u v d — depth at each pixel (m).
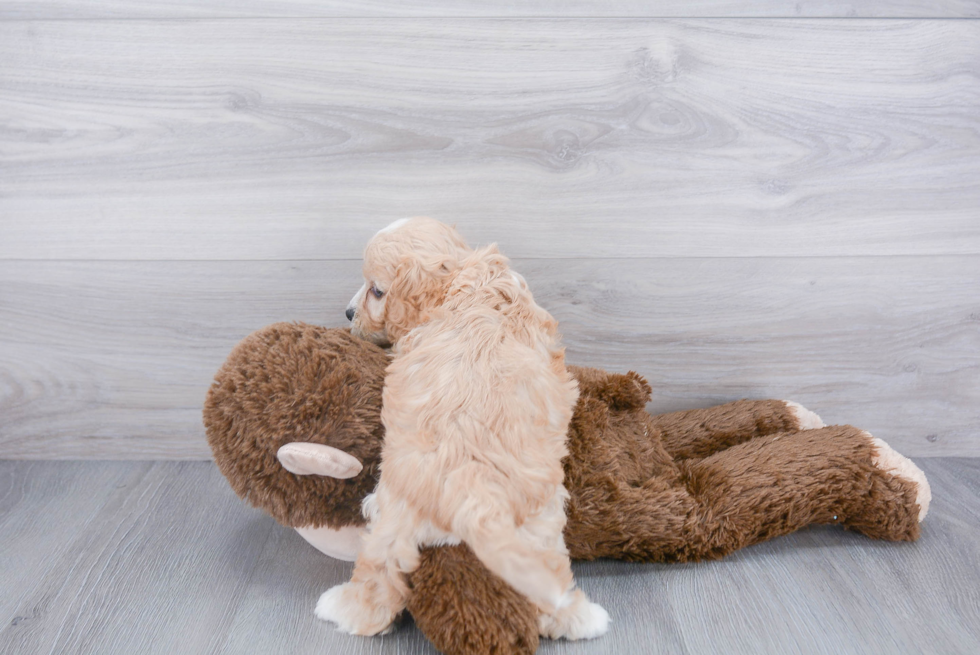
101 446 1.43
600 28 1.21
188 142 1.26
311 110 1.24
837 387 1.42
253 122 1.25
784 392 1.42
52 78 1.23
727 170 1.29
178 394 1.40
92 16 1.20
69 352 1.37
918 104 1.26
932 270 1.35
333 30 1.20
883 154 1.29
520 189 1.29
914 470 1.17
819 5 1.21
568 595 0.91
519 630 0.88
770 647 0.94
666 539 1.09
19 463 1.43
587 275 1.33
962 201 1.31
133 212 1.29
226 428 0.96
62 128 1.25
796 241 1.33
